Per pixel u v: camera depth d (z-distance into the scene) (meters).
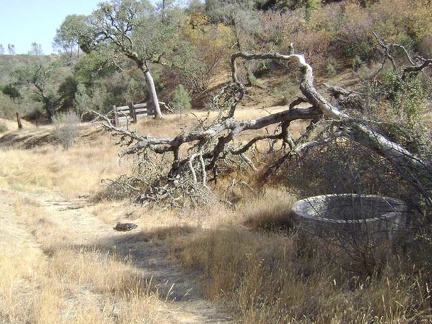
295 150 9.54
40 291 6.11
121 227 11.12
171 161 15.49
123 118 31.66
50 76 61.09
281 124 12.90
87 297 5.97
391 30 33.53
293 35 40.47
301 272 6.45
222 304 5.71
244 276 6.25
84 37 31.27
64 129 29.19
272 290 5.71
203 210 12.14
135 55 31.27
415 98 8.70
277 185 12.82
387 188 6.77
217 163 14.48
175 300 6.00
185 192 12.20
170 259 8.14
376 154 7.05
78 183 18.34
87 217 13.19
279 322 4.93
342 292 5.59
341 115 9.66
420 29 32.06
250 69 39.78
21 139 34.53
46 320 4.91
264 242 8.33
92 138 29.64
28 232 10.96
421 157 6.32
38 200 15.80
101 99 47.81
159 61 32.78
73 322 4.87
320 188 8.60
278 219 10.27
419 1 34.91
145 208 12.79
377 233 6.31
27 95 62.72
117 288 6.21
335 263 6.38
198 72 39.84
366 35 34.97
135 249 9.13
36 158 25.88
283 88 35.38
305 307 5.25
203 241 8.73
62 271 7.12
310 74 11.28
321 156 7.68
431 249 5.55
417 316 4.74
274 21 42.47
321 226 6.93
